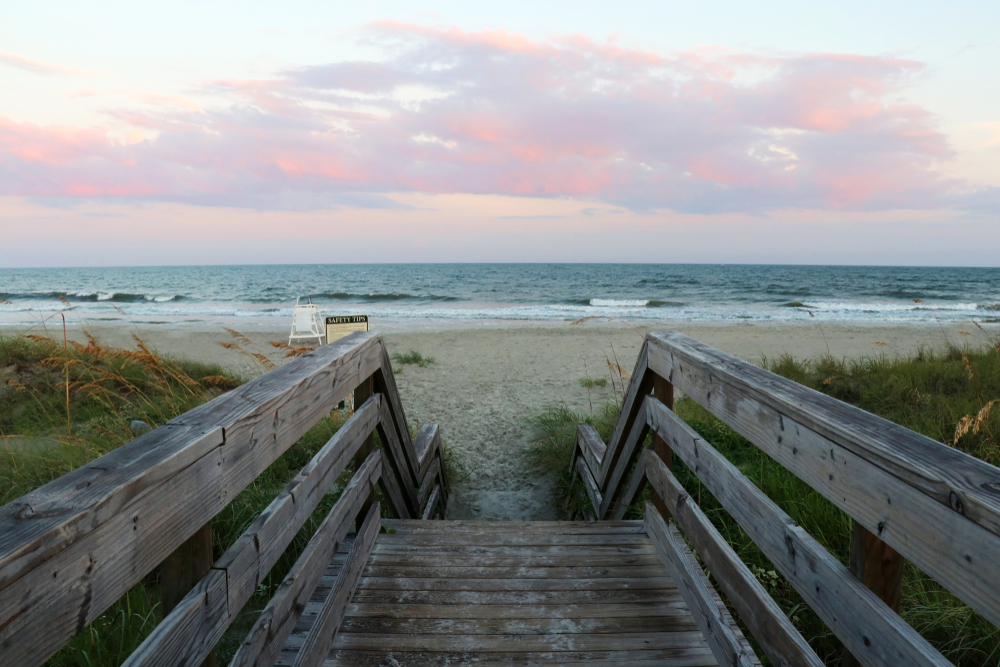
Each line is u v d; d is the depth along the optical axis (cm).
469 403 827
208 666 124
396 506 327
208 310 2750
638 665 191
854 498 112
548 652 197
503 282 5866
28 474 384
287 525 159
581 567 254
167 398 559
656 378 271
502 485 564
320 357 213
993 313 2622
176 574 116
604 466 363
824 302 3372
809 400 139
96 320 2155
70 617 77
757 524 155
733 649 168
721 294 4103
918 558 92
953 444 439
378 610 221
